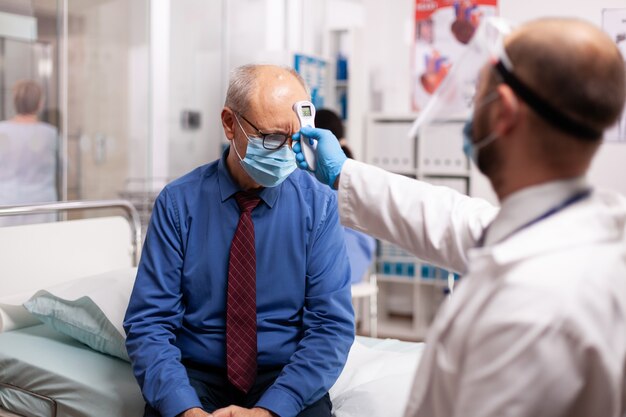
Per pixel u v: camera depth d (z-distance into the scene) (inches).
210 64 178.9
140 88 161.2
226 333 57.4
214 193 59.2
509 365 24.9
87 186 150.3
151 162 165.6
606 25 147.3
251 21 177.8
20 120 133.6
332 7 187.0
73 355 69.3
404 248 45.4
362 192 45.8
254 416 51.0
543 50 26.7
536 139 27.4
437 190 44.7
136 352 55.8
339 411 61.0
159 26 165.3
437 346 29.1
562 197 27.7
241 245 57.6
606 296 25.3
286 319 59.8
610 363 24.5
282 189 59.7
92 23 149.6
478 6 165.2
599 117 26.8
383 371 67.9
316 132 49.4
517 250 26.3
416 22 174.4
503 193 29.6
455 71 33.0
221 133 183.6
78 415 63.2
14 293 80.3
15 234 80.5
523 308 25.0
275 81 54.9
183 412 51.4
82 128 148.9
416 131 35.6
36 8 135.6
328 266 60.3
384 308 181.9
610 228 27.2
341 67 175.6
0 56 130.6
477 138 29.4
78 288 73.2
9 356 68.7
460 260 42.0
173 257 58.4
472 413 25.8
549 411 24.8
